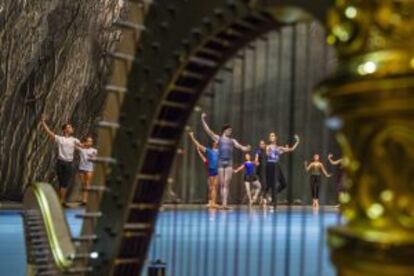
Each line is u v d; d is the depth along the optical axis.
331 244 0.80
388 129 0.73
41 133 23.86
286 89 4.00
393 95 0.71
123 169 2.62
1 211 17.41
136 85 2.55
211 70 2.43
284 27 1.97
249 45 2.29
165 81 2.45
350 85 0.74
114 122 2.63
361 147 0.76
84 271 2.78
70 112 24.56
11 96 23.14
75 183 16.11
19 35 23.08
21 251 8.25
